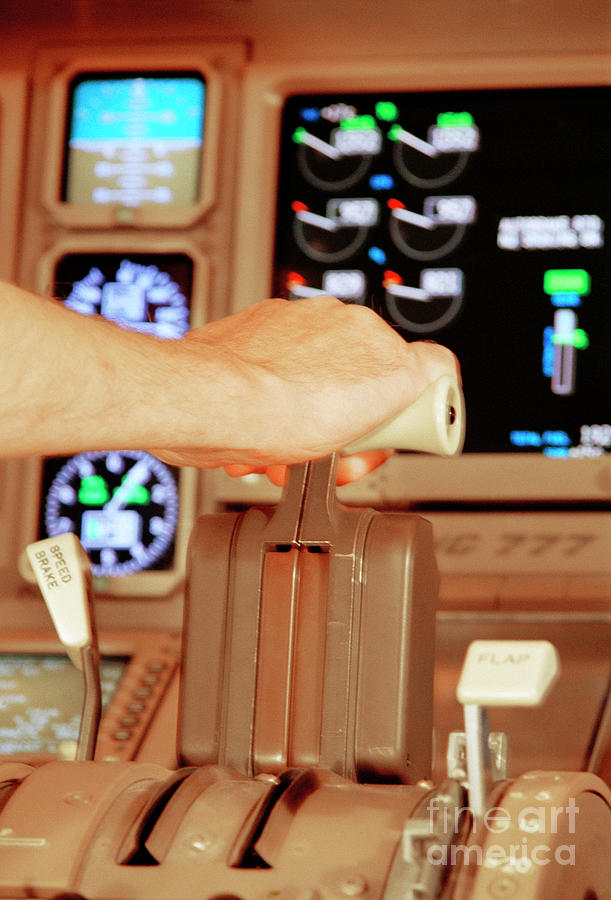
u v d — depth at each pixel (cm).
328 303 83
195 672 93
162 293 294
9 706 247
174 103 302
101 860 72
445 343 281
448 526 275
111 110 304
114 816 75
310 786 77
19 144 304
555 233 282
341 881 68
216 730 91
